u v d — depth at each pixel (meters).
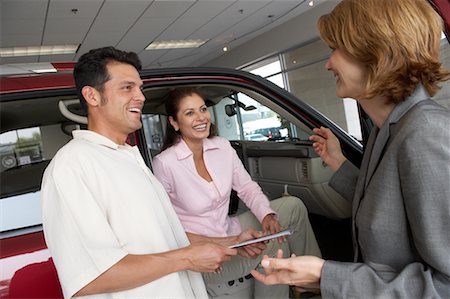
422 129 0.67
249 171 2.70
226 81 1.67
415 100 0.75
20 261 1.05
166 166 1.54
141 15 6.04
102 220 0.84
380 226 0.74
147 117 1.89
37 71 1.32
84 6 5.27
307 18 7.50
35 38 6.50
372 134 0.90
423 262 0.73
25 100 1.22
